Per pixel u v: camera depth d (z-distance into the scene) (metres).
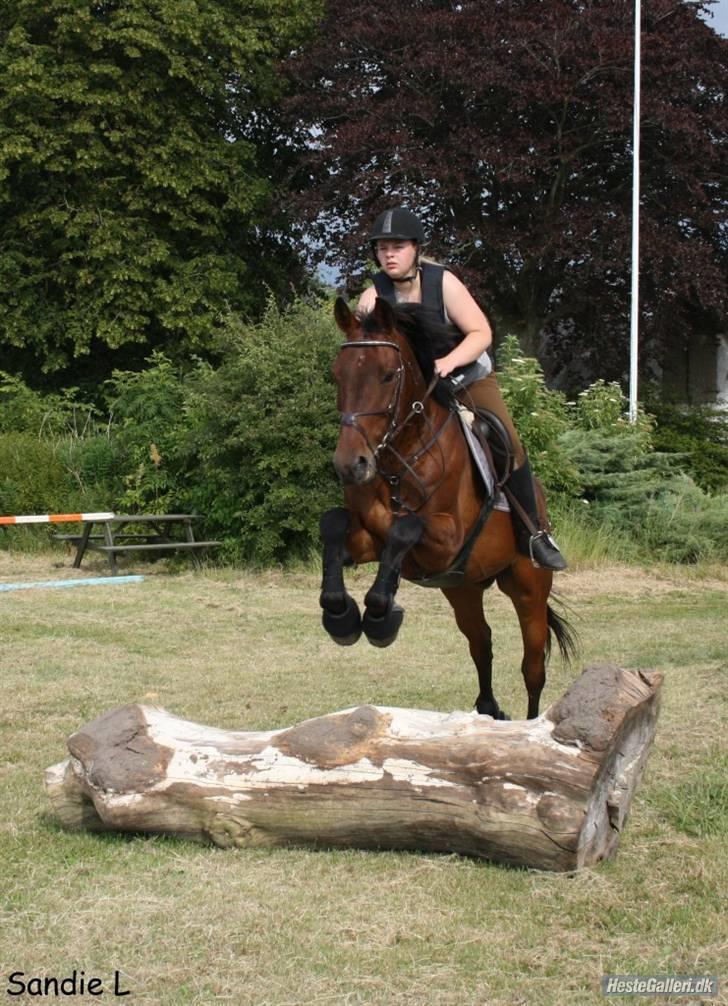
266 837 4.70
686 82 24.80
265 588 13.06
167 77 24.42
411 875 4.45
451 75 23.59
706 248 24.39
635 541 15.55
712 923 4.04
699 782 5.58
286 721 7.02
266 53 26.70
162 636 10.18
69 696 7.69
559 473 15.41
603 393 17.81
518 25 23.98
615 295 26.03
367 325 5.07
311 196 25.05
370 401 4.91
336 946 3.86
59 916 4.08
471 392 5.82
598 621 11.27
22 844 4.84
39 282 24.30
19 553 15.92
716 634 10.33
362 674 8.61
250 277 27.05
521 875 4.43
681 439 24.03
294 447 13.84
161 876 4.46
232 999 3.51
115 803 4.71
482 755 4.43
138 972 3.67
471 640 6.45
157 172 23.67
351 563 5.35
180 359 24.89
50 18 23.86
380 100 26.00
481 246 25.14
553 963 3.76
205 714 7.22
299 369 13.96
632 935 3.97
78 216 23.23
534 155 24.05
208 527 15.07
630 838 4.91
